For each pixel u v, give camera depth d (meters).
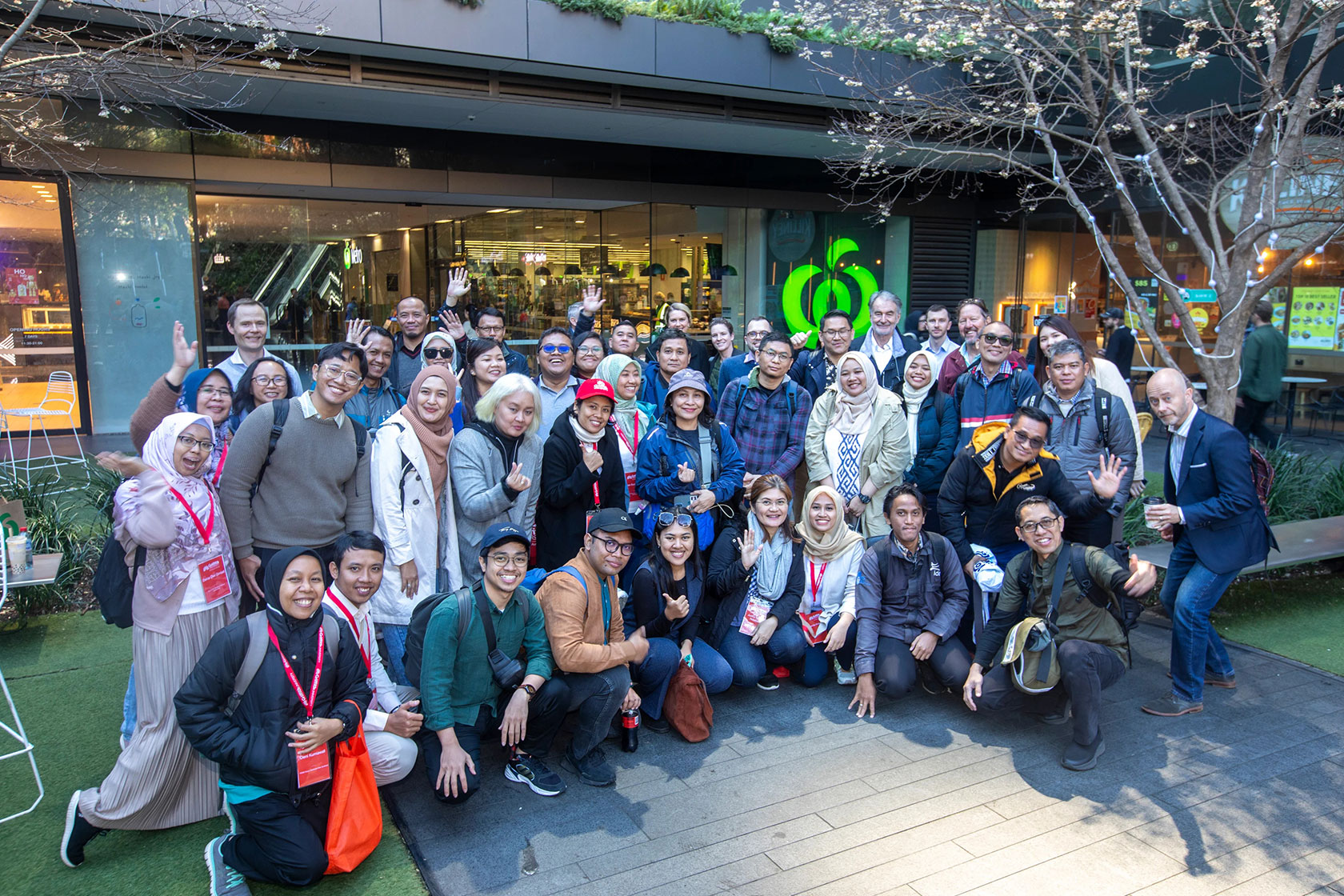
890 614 4.58
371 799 3.20
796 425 5.47
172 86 6.54
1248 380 9.41
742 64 9.05
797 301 13.51
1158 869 3.24
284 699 3.00
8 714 4.39
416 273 11.57
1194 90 9.45
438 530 4.16
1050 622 4.06
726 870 3.21
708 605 4.65
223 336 10.45
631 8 8.52
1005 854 3.33
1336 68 8.22
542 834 3.44
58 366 9.74
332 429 3.83
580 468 4.27
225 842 3.13
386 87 8.23
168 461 3.35
